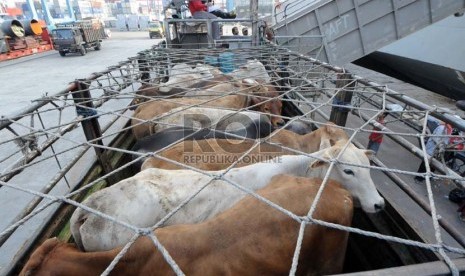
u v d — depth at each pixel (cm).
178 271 132
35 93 1398
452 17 1209
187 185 262
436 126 583
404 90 1393
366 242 315
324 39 1020
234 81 556
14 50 2592
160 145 404
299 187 227
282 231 199
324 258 228
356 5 977
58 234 308
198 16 1001
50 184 332
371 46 1027
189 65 777
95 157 435
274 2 1673
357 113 466
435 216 167
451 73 1235
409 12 989
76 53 2803
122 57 2488
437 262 130
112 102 1171
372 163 361
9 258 468
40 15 4275
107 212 248
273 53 729
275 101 584
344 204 229
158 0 9362
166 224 250
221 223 202
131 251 204
